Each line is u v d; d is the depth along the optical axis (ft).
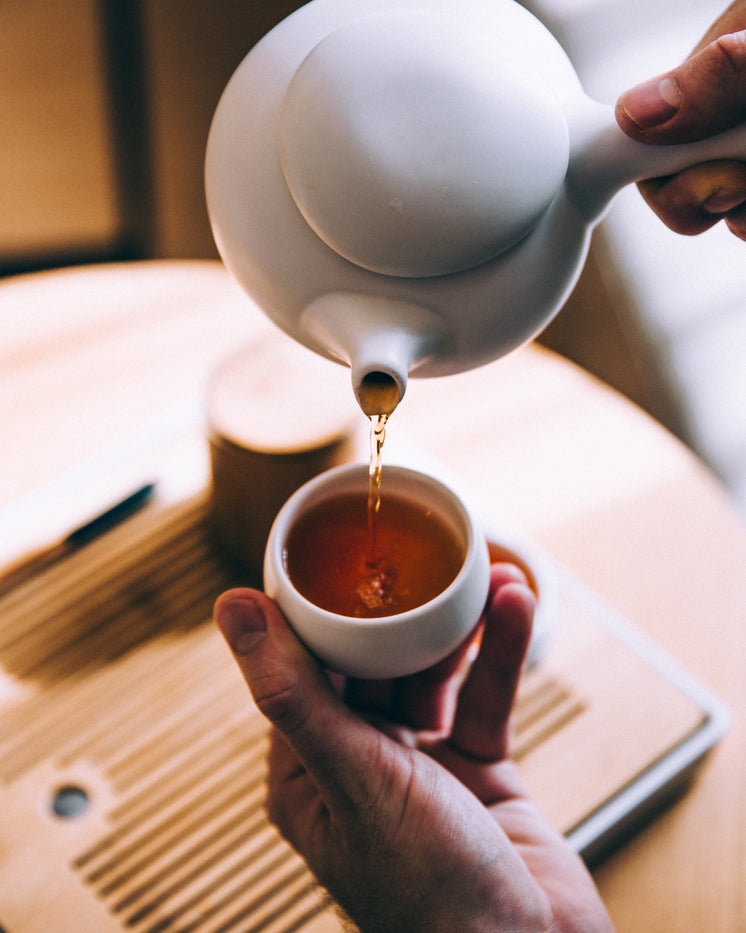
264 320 2.25
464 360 1.31
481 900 1.40
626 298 3.89
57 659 1.75
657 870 1.60
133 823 1.59
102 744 1.66
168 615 1.81
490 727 1.56
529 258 1.23
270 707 1.30
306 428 1.74
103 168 3.39
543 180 1.18
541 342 3.81
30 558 1.86
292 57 1.22
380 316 1.23
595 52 3.53
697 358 3.89
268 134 1.22
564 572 1.88
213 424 1.74
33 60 3.07
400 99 1.14
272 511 1.77
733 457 3.70
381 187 1.15
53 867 1.55
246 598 1.36
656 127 1.23
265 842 1.57
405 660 1.35
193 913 1.51
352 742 1.33
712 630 1.83
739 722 1.73
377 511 1.48
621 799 1.61
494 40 1.19
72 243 3.54
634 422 2.14
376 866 1.39
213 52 3.37
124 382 2.12
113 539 1.90
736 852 1.61
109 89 3.23
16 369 2.14
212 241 3.75
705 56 1.22
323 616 1.32
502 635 1.49
